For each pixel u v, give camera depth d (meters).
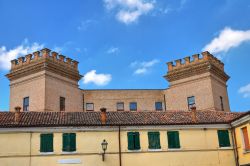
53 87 48.16
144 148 32.91
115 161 32.16
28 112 35.12
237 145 34.19
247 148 32.81
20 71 49.56
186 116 36.00
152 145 33.12
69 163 31.55
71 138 32.09
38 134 31.70
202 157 33.62
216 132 34.59
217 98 52.00
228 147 34.41
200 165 33.38
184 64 54.38
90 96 54.94
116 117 34.75
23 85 49.41
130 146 32.72
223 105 53.69
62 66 50.12
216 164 33.69
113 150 32.34
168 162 32.97
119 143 32.56
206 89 51.44
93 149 32.09
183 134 33.88
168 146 33.31
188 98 53.19
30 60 49.25
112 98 55.88
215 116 36.47
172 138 33.59
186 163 33.19
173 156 33.19
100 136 32.53
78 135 32.25
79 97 53.44
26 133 31.50
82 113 35.66
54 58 49.12
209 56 52.47
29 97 48.25
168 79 55.81
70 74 51.53
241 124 33.38
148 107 56.25
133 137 33.00
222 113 37.72
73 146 31.95
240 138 33.62
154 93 56.88
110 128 32.75
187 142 33.69
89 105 54.59
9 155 30.84
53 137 31.86
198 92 52.19
